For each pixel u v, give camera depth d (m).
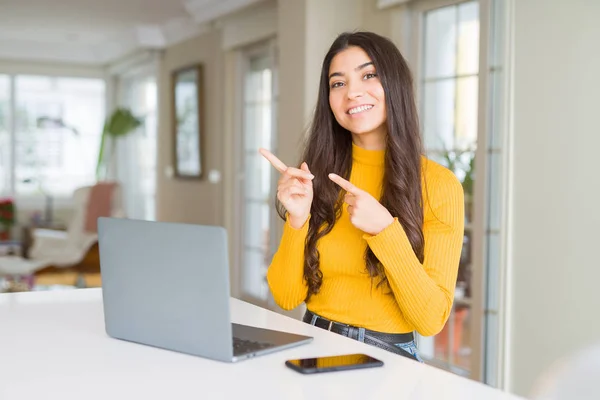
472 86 3.46
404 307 1.43
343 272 1.57
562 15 2.93
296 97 4.30
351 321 1.54
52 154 9.15
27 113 9.02
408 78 1.59
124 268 1.34
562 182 2.95
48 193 9.14
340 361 1.19
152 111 8.21
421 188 1.54
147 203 8.48
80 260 5.98
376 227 1.41
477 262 3.40
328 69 1.65
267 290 5.52
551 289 3.01
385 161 1.58
